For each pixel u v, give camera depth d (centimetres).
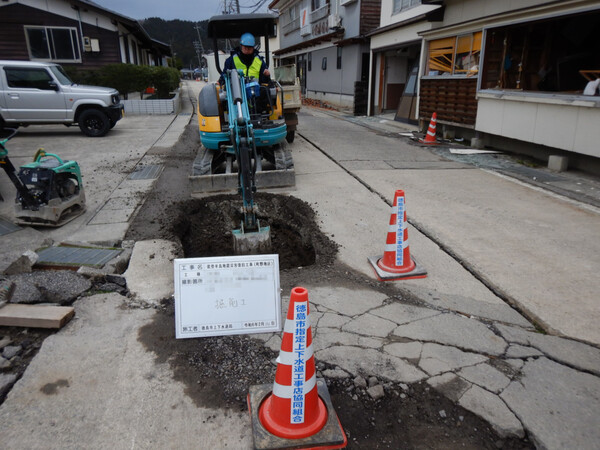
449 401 245
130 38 1817
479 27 908
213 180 632
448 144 1032
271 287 295
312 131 1205
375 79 1623
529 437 222
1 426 223
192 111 1689
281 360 211
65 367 267
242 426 227
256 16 766
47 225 491
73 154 880
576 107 689
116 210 555
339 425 221
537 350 288
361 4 1590
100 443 215
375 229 500
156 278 381
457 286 373
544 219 527
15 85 1047
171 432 222
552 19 715
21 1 1400
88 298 343
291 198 595
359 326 312
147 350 284
